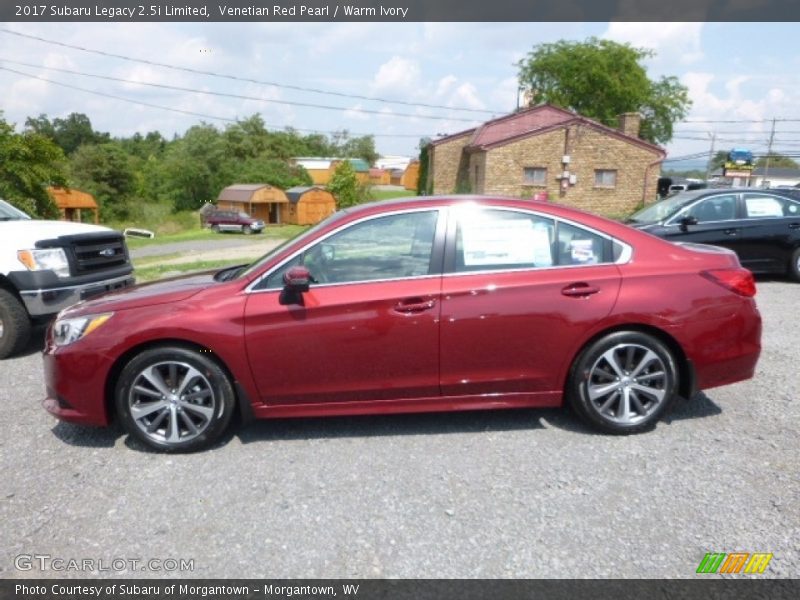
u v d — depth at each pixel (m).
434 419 3.83
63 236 5.57
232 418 3.52
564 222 3.53
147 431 3.41
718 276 3.48
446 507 2.79
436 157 34.53
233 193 52.72
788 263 8.48
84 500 2.93
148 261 17.39
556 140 28.45
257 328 3.31
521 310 3.35
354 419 3.87
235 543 2.56
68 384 3.40
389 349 3.35
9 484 3.10
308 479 3.08
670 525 2.60
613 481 2.98
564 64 44.97
